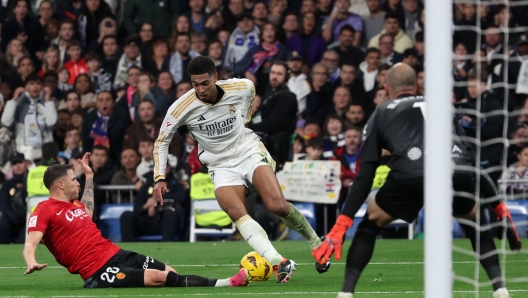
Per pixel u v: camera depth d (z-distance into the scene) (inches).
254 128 1414.9
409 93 605.0
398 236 1519.4
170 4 1916.8
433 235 479.8
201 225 1492.4
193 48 1780.3
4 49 1899.6
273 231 1477.6
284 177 1462.8
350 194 569.3
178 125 821.2
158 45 1795.0
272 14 1819.6
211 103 810.2
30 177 1519.4
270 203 811.4
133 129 1592.0
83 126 1679.4
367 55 1692.9
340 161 1496.1
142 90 1664.6
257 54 1691.7
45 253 1268.5
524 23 1681.8
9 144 1708.9
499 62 1590.8
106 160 1572.3
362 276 854.5
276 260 778.8
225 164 834.8
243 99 828.6
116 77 1807.3
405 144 580.1
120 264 753.0
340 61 1716.3
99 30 1925.4
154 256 1173.7
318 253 555.8
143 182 1525.6
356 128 1514.5
